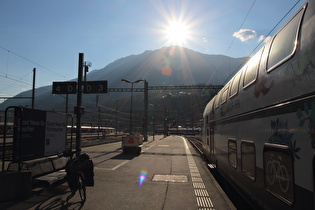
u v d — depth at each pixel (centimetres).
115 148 2584
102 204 641
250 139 569
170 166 1357
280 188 396
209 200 692
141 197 717
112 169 1227
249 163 579
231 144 795
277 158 409
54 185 833
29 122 793
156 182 936
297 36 356
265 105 468
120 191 788
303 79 327
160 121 10519
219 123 1055
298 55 344
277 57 425
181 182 938
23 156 760
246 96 607
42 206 608
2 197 646
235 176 745
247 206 741
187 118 9725
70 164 713
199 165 1425
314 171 296
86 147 2698
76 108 1258
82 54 1307
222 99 987
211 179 1000
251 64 595
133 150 1995
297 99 342
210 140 1395
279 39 431
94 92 1892
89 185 752
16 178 664
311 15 331
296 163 341
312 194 300
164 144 3447
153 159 1673
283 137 385
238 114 693
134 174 1098
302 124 326
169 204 652
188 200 691
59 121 995
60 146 1001
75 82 1861
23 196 668
